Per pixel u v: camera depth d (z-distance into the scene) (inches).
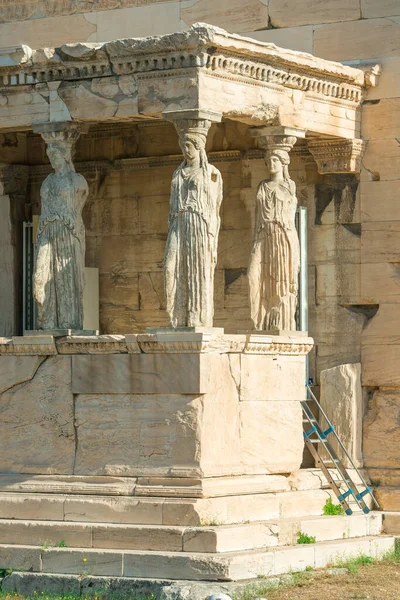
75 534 1076.5
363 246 1234.0
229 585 998.4
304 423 1238.9
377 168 1231.5
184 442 1076.5
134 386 1097.4
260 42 1115.9
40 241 1142.3
